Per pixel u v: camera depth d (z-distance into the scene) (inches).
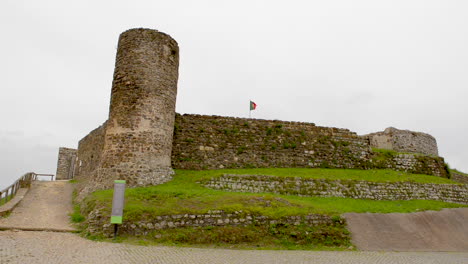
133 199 607.5
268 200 661.3
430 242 624.7
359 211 705.6
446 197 951.6
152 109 820.6
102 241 483.2
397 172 1087.6
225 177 817.5
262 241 546.3
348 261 449.4
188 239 518.6
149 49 849.5
